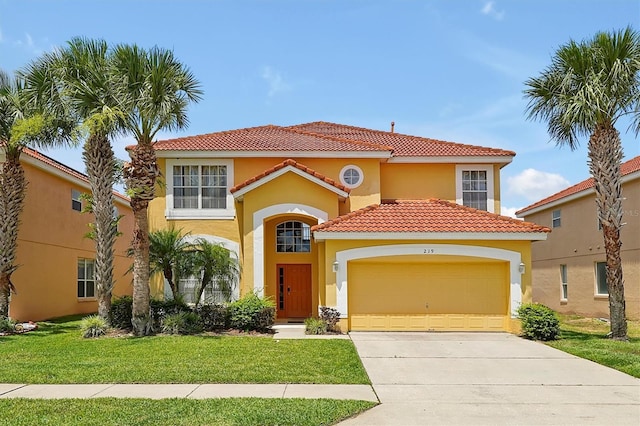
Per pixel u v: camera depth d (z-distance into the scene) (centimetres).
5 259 1894
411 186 2309
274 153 2162
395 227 1894
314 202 2052
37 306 2261
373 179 2212
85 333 1700
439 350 1524
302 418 855
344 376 1173
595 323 2358
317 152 2175
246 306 1841
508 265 1914
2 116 1889
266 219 2086
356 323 1920
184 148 2148
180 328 1772
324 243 1981
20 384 1095
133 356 1367
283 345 1541
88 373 1175
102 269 1814
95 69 1725
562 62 1736
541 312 1747
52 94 1773
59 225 2467
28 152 2261
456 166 2314
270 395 1009
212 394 1015
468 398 1012
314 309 2169
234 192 2027
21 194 1967
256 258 2034
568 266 2941
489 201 2298
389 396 1022
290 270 2209
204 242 1983
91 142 1833
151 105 1656
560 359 1401
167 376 1147
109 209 1845
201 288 1936
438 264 1945
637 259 2341
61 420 845
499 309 1933
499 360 1384
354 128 2828
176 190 2172
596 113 1695
